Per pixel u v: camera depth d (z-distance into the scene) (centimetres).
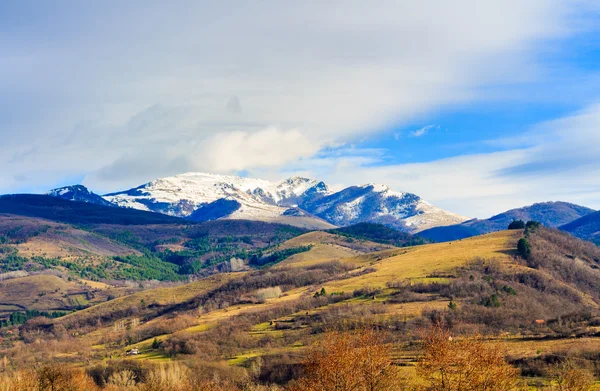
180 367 17350
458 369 7525
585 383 10456
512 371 7869
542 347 14300
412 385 8600
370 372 8250
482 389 7388
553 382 11000
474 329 17825
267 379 16350
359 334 10244
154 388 15138
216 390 15188
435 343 7931
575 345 13988
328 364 8175
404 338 17075
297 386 9225
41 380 15325
